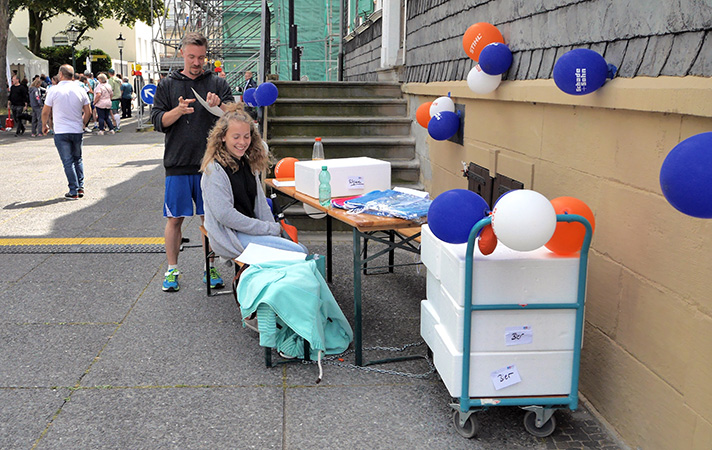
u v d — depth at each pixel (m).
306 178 4.31
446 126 5.18
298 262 3.65
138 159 12.83
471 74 4.38
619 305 2.81
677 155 1.76
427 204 3.69
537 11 3.70
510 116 4.16
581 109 3.13
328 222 5.01
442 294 3.03
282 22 16.83
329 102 7.84
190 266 5.47
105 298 4.63
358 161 4.49
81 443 2.76
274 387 3.31
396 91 8.32
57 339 3.88
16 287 4.84
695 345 2.27
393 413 3.05
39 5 30.55
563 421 2.97
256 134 4.10
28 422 2.92
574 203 2.66
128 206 8.02
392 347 3.82
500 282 2.68
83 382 3.33
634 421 2.70
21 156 13.04
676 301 2.38
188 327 4.11
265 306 3.42
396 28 8.49
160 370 3.48
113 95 22.50
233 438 2.82
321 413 3.04
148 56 49.25
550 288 2.70
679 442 2.37
